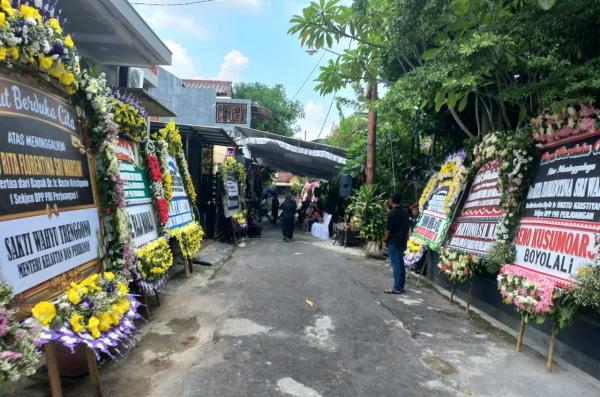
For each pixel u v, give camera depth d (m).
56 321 2.58
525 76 5.93
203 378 3.71
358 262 10.33
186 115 20.38
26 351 2.21
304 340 4.74
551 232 4.45
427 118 9.42
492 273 5.79
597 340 3.98
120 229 3.72
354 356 4.34
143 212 5.66
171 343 4.50
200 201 12.02
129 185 5.29
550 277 4.23
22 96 2.66
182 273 7.91
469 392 3.66
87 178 3.46
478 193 6.39
